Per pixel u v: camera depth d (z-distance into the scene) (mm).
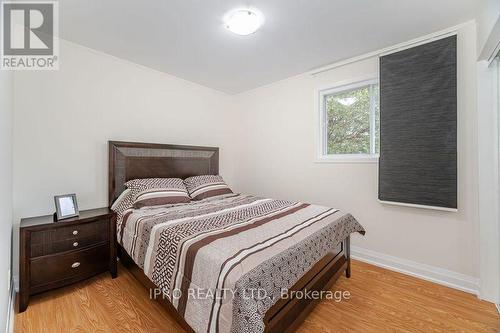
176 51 2475
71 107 2305
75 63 2322
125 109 2693
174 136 3189
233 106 4039
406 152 2250
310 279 1635
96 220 2104
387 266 2451
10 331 1473
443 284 2125
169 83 3123
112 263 2193
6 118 1391
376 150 2619
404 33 2127
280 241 1462
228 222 1812
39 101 2121
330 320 1660
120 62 2645
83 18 1891
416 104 2188
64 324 1590
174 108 3184
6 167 1388
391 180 2350
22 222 1889
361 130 2742
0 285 1132
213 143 3727
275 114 3455
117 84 2623
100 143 2506
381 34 2145
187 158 3215
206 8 1769
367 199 2604
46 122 2160
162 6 1741
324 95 3016
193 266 1296
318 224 1817
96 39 2232
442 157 2062
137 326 1573
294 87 3219
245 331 986
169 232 1606
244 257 1228
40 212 2127
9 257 1613
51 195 2191
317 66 2875
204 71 3020
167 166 2973
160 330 1538
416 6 1761
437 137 2084
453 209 2021
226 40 2250
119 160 2537
